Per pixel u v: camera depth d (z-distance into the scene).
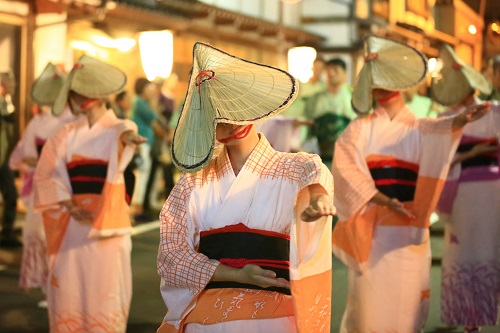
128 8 15.27
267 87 3.25
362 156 5.59
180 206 3.44
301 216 3.02
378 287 5.54
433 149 5.48
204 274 3.29
